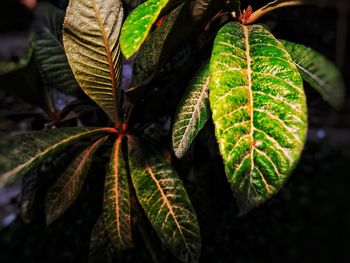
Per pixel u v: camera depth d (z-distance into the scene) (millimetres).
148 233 437
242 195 209
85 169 364
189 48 422
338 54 798
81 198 613
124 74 441
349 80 1475
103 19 287
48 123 449
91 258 387
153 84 379
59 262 671
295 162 208
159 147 413
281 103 220
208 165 431
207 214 435
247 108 223
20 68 332
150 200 333
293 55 307
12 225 797
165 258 472
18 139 328
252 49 248
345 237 944
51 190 372
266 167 211
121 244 345
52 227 663
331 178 971
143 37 218
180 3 290
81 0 282
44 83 439
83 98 422
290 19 508
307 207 880
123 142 405
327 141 1008
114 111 360
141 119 394
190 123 294
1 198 883
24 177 424
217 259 625
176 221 324
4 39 2570
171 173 342
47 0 554
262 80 230
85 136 364
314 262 851
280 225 750
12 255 761
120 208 349
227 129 215
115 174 360
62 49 405
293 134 212
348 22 991
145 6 245
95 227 393
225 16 344
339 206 966
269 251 729
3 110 684
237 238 638
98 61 308
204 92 300
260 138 215
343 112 1451
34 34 414
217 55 235
